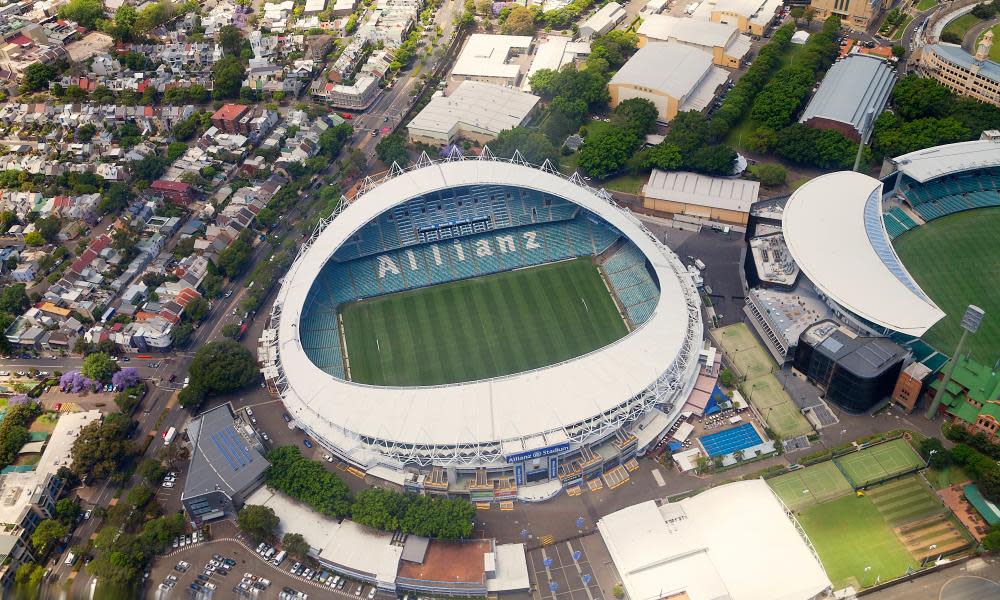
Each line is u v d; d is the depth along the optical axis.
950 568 191.88
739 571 186.88
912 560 193.75
